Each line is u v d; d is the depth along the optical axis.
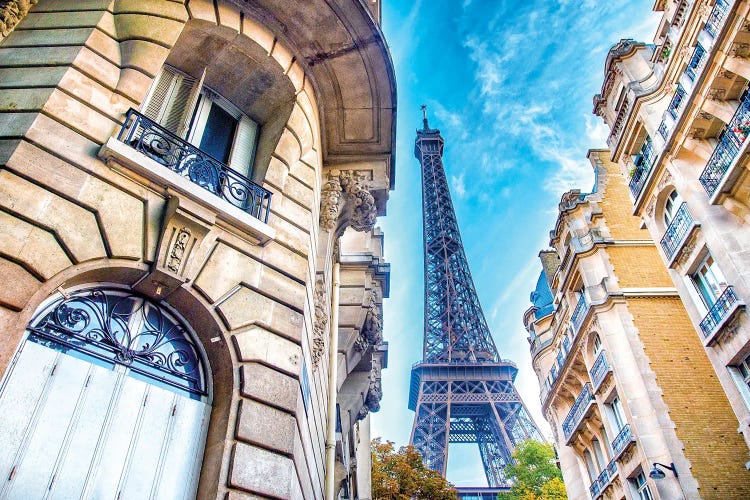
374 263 16.98
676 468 18.92
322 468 10.88
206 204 7.57
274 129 10.39
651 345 22.56
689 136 18.30
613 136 25.38
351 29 11.11
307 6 10.59
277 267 8.41
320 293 11.04
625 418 23.30
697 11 18.45
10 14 7.76
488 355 105.56
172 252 7.00
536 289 44.06
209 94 10.20
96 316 6.38
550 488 61.66
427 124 175.88
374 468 44.12
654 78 22.72
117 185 6.85
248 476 6.20
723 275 16.50
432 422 89.69
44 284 5.74
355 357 15.86
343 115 12.67
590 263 26.81
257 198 8.87
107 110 7.32
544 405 34.53
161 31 8.55
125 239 6.63
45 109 6.64
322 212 12.19
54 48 7.62
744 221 16.23
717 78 16.45
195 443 6.46
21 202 5.87
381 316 17.88
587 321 25.58
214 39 9.70
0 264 5.47
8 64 7.41
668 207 20.58
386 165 13.57
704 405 20.56
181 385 6.77
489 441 98.56
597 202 29.28
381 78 12.05
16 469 4.98
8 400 5.20
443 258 134.38
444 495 43.84
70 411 5.60
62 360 5.78
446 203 149.75
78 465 5.41
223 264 7.62
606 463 26.19
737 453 19.22
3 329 5.21
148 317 6.91
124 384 6.19
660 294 24.30
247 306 7.57
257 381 7.02
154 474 5.95
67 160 6.50
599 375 24.56
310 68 11.53
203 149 9.41
